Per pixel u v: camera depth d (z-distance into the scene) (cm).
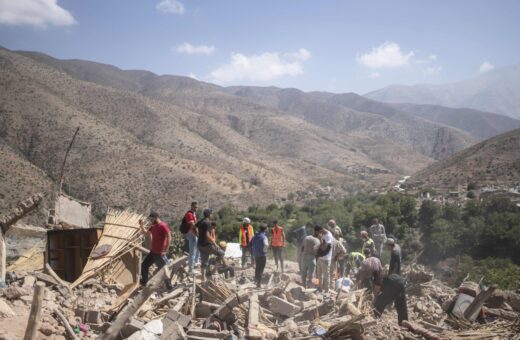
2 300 632
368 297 960
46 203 3519
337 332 725
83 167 11325
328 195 13862
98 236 1043
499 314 902
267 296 898
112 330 493
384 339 740
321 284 1084
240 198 11688
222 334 649
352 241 5372
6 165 7950
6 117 12488
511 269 2519
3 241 843
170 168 12012
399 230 5559
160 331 635
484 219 5778
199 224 1057
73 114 13525
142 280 917
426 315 952
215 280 955
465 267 3528
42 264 1153
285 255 2969
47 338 578
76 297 794
